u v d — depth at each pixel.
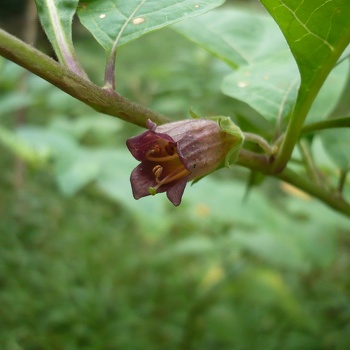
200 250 0.64
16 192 1.01
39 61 0.17
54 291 0.77
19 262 0.82
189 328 0.70
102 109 0.18
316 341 0.66
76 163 0.52
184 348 0.69
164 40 1.32
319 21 0.19
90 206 1.04
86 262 0.86
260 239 0.56
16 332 0.68
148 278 0.82
